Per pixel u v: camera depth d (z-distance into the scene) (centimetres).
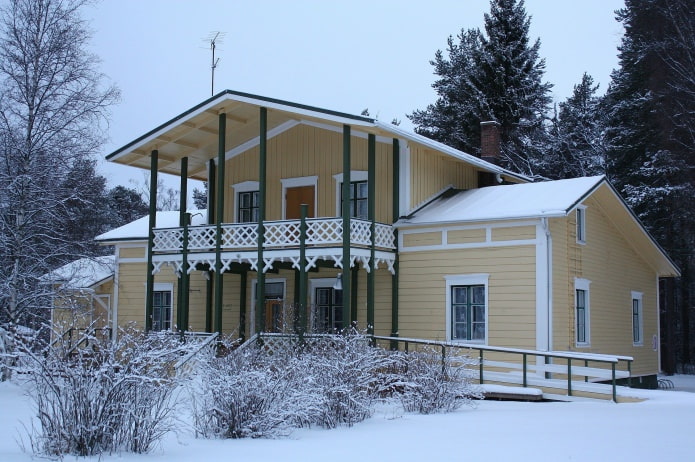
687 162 3262
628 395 1622
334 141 2247
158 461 836
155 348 1027
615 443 962
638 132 3469
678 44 3241
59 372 906
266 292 2336
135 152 2278
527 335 1833
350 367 1225
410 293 2034
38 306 1888
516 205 1941
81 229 2559
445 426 1152
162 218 2777
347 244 1866
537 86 4000
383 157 2147
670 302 3384
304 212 1931
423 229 2030
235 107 2098
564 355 1669
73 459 843
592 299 2098
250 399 1039
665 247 3406
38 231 1981
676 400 1598
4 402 1419
